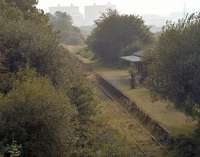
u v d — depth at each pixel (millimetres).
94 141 29047
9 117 22094
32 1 50188
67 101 24562
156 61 37344
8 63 30531
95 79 65062
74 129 26188
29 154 22156
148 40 83250
